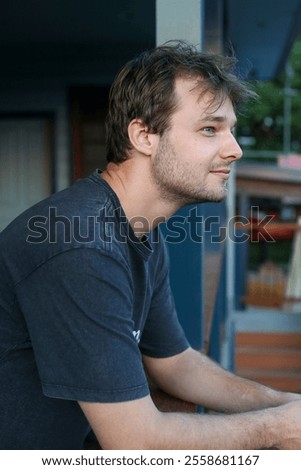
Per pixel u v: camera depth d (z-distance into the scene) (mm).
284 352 9023
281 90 28766
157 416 1481
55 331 1423
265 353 9023
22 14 4906
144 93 1591
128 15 4965
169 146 1597
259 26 6859
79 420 1588
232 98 1645
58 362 1424
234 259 10945
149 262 1774
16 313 1507
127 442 1432
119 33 5602
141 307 1667
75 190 1592
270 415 1624
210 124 1592
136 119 1609
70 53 6391
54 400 1539
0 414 1539
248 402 1926
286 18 6480
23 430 1550
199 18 2453
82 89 6762
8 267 1485
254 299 11008
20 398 1536
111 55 6445
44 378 1438
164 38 2467
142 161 1633
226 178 1646
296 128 28797
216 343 4613
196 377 1976
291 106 28641
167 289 1930
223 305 6680
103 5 4664
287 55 8547
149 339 1952
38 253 1446
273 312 10344
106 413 1416
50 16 4949
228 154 1610
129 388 1425
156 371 1991
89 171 6922
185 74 1583
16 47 6133
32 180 6996
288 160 17156
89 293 1410
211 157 1601
